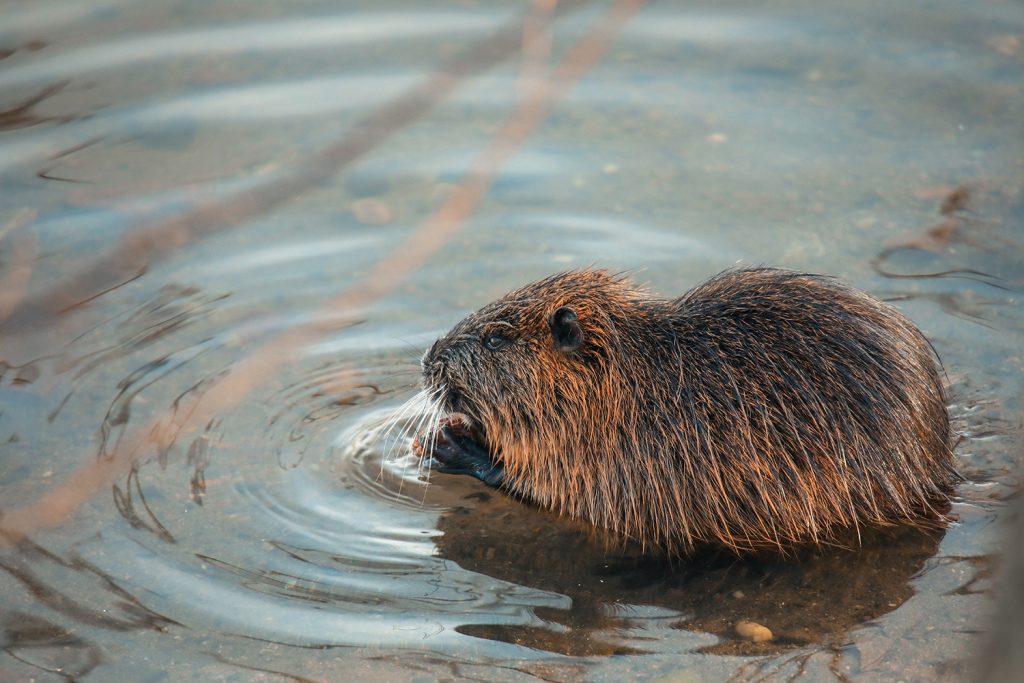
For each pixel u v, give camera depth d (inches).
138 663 606.5
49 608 646.5
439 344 788.0
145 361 862.5
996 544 672.4
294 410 823.1
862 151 1066.7
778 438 675.4
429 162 1080.8
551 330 733.3
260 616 639.1
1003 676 329.1
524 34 399.9
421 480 767.1
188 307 922.7
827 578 660.7
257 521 718.5
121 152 1076.5
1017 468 726.5
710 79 1168.2
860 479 671.8
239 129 1104.2
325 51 1208.2
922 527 689.0
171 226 346.6
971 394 799.1
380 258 968.9
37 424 798.5
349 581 668.1
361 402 832.3
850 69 1171.3
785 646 610.9
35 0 1293.1
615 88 1164.5
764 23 1248.2
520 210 1018.1
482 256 968.9
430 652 610.9
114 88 1157.1
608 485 720.3
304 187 362.9
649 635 622.5
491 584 666.8
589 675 592.4
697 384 698.2
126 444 776.3
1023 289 898.1
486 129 1120.8
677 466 697.6
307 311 912.3
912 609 632.4
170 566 678.5
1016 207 988.6
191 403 821.9
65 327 890.7
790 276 724.0
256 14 1275.8
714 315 715.4
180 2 1295.5
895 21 1237.7
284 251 983.6
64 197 1018.1
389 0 1300.4
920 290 903.1
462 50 1189.7
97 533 706.2
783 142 1083.9
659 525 709.3
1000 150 1054.4
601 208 1015.6
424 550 697.6
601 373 722.2
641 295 754.8
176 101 1141.7
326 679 593.3
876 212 994.1
